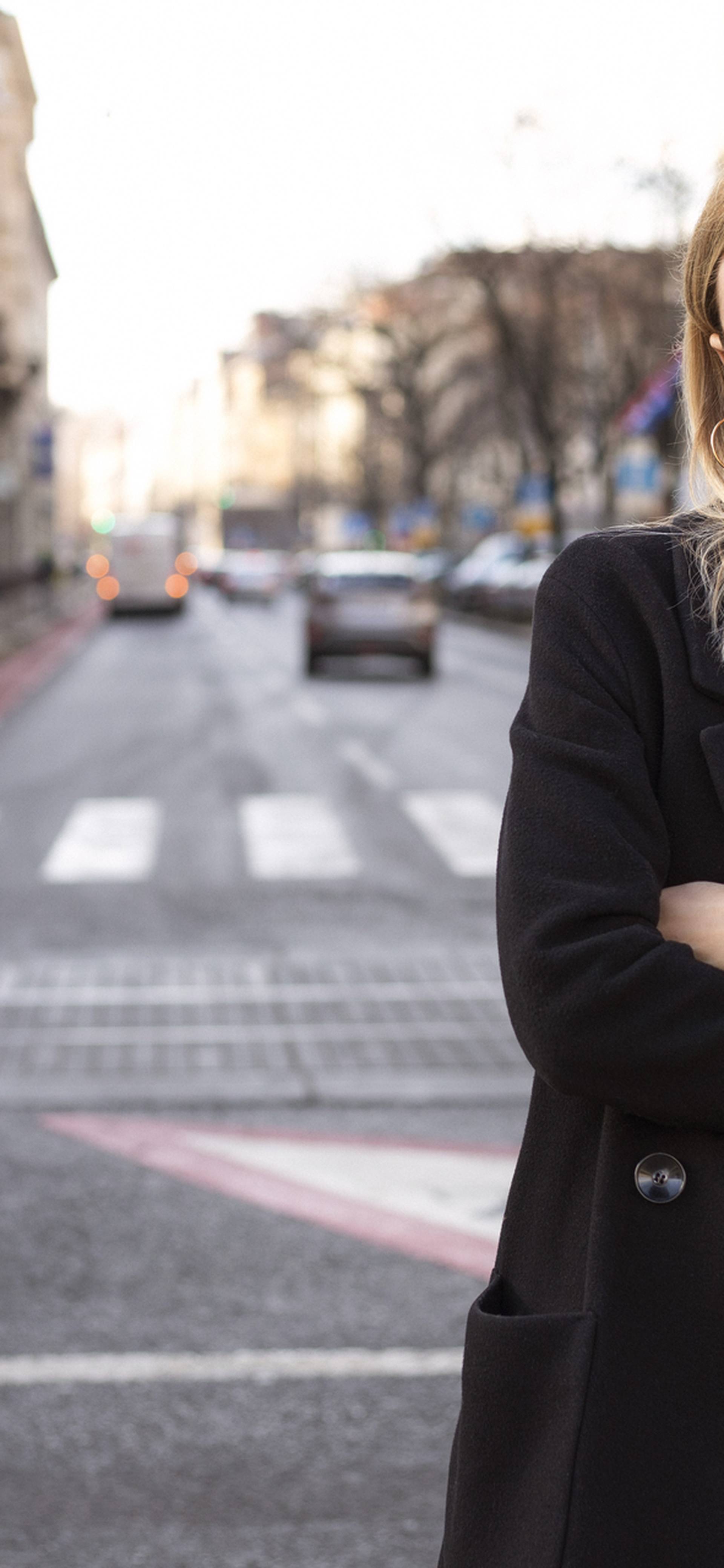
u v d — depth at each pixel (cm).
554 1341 130
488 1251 485
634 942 127
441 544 7775
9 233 5481
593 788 133
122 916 975
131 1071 665
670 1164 131
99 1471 366
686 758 135
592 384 4000
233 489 12444
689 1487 125
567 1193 138
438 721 2059
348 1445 377
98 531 9038
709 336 147
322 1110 622
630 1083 127
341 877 1083
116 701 2391
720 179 145
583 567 142
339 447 9206
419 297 6328
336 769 1609
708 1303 129
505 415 5016
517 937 131
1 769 1644
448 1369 413
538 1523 127
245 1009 764
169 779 1553
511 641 4062
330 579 2812
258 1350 423
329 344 6650
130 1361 418
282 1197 529
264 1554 333
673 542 142
